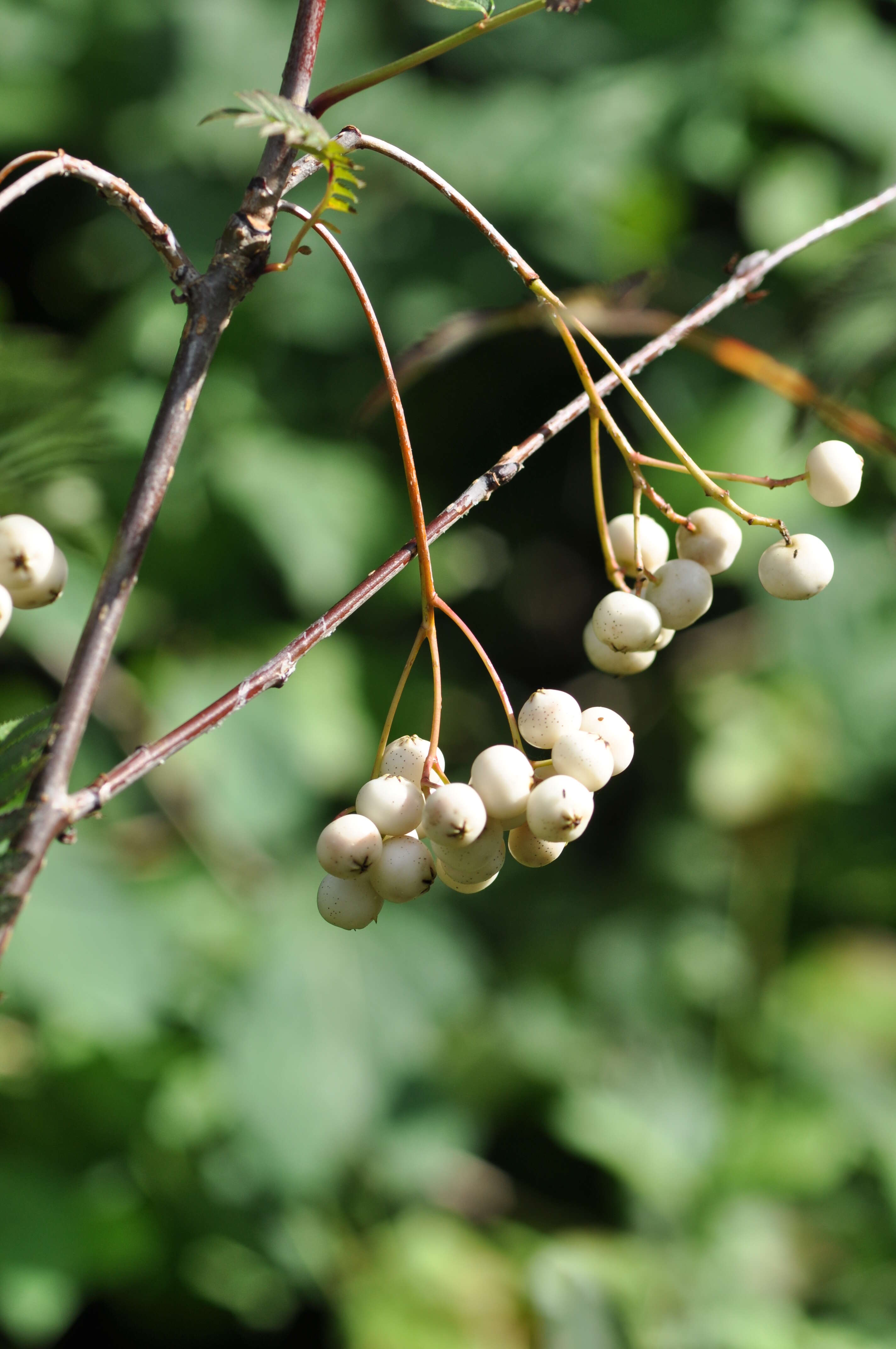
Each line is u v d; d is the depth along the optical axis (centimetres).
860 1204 118
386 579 60
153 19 135
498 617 148
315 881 117
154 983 104
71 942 101
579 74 136
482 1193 121
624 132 130
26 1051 110
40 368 64
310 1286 108
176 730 58
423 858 60
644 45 133
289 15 140
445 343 71
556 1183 123
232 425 126
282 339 130
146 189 135
